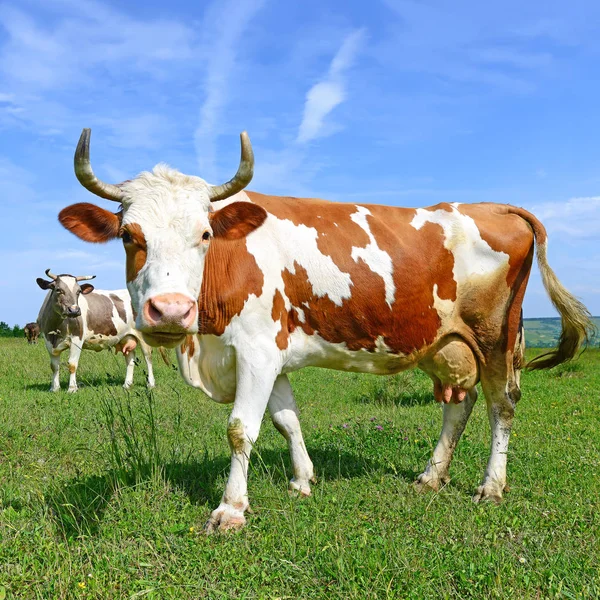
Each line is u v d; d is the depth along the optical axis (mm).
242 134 2648
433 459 3371
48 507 2697
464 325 3326
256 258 2873
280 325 2924
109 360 9602
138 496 2758
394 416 4980
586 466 3479
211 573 2256
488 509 2875
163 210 2496
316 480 3279
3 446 3787
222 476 3195
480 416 5066
